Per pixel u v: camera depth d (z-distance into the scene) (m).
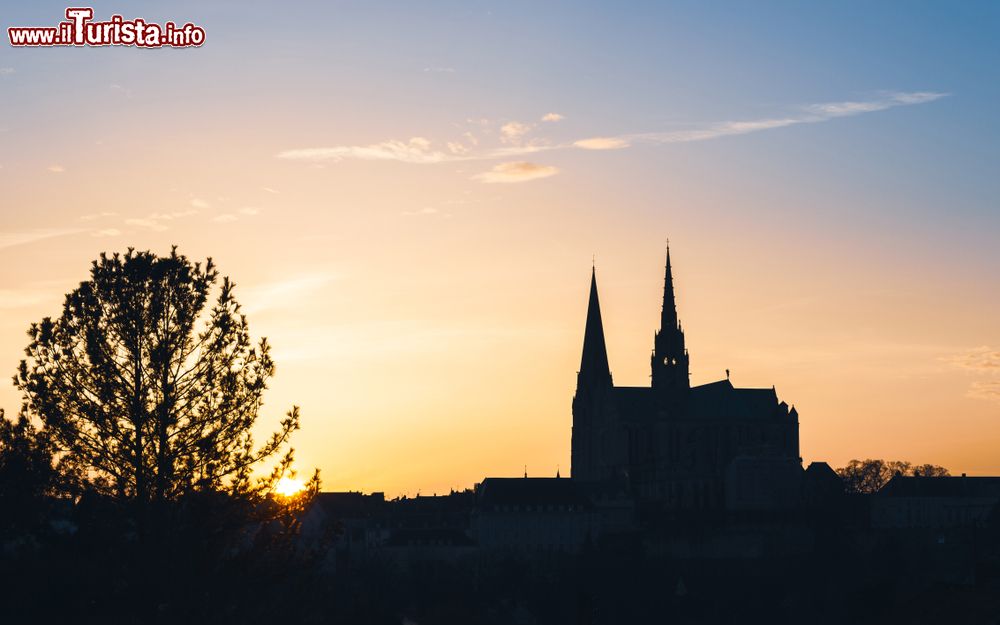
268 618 106.00
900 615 153.62
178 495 105.62
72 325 107.69
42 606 100.94
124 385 107.31
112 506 104.75
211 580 104.69
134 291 108.25
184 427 107.56
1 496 104.38
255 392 109.44
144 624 102.12
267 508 109.06
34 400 105.62
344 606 171.88
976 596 149.88
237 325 110.81
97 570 102.25
